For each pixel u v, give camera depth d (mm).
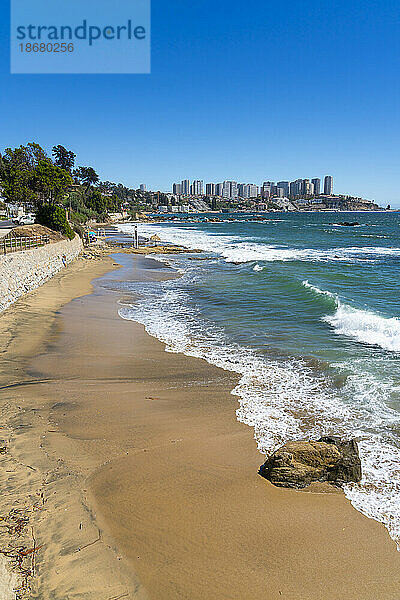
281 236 68812
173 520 5980
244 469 7281
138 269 34375
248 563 5289
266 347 14078
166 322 17672
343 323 16656
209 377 11539
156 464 7336
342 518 6125
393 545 5629
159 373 11852
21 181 53219
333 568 5250
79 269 33750
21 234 33750
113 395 10289
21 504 6047
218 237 67938
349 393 10312
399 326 15234
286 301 21234
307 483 6875
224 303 21250
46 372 11773
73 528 5668
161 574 5059
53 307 19906
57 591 4676
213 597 4793
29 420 8758
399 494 6645
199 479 6949
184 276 30516
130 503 6289
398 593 4902
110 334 15812
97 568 5051
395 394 10203
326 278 27719
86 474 6945
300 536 5762
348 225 102375
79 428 8547
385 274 29422
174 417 9172
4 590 4422
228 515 6133
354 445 7348
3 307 18469
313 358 12820
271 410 9508
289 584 5008
